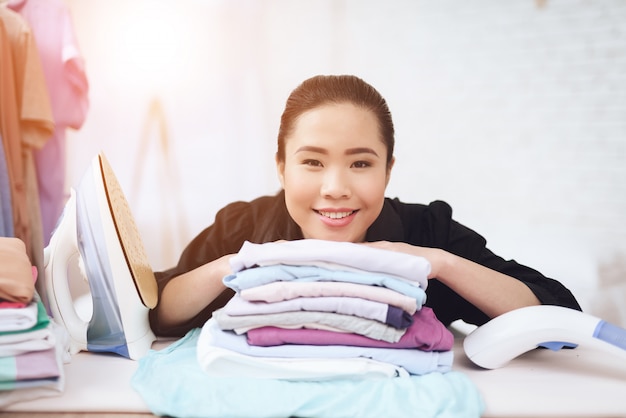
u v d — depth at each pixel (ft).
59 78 5.96
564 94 5.87
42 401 2.19
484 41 5.98
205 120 6.49
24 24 5.44
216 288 2.92
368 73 6.24
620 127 5.78
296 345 2.30
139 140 6.55
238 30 6.34
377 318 2.27
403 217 3.53
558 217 5.94
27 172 5.58
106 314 2.71
